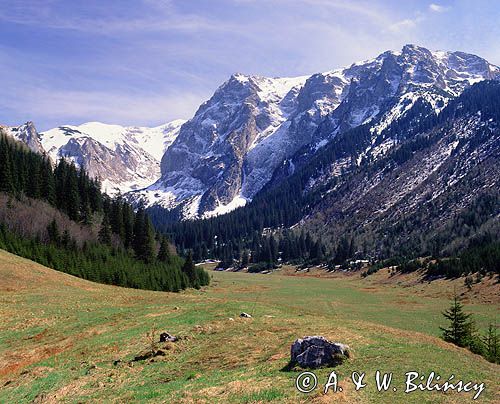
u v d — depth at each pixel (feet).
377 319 266.57
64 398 92.48
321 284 513.04
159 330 140.26
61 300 205.26
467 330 159.12
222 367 98.53
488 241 491.72
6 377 113.91
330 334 117.80
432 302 340.59
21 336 154.40
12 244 312.71
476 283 360.07
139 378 99.09
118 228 443.32
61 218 414.21
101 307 192.75
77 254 348.38
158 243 514.68
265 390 77.25
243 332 127.95
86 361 117.08
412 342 110.32
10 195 401.29
